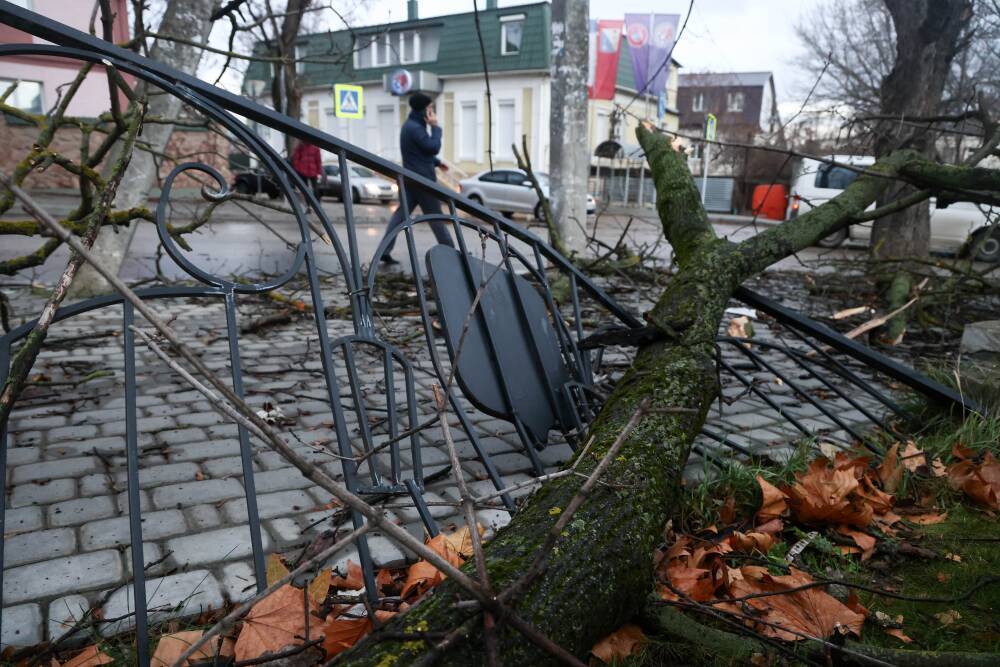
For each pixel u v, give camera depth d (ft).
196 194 57.00
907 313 19.74
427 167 25.88
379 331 17.29
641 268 26.25
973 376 11.61
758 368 14.89
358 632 4.90
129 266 26.32
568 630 4.37
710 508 8.07
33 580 6.28
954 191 11.93
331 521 7.66
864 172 11.99
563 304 21.85
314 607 5.26
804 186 53.62
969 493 8.91
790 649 5.44
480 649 3.87
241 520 7.60
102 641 5.46
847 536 7.76
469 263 8.29
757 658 5.39
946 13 23.94
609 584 4.84
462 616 4.04
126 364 5.36
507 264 8.79
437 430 10.92
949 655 5.13
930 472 9.45
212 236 38.14
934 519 8.33
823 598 6.09
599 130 104.88
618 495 5.49
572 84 26.37
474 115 108.68
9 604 5.92
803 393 10.72
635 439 6.29
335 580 6.29
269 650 4.87
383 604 5.60
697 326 8.41
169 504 7.91
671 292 9.17
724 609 5.95
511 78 103.91
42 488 8.18
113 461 9.03
